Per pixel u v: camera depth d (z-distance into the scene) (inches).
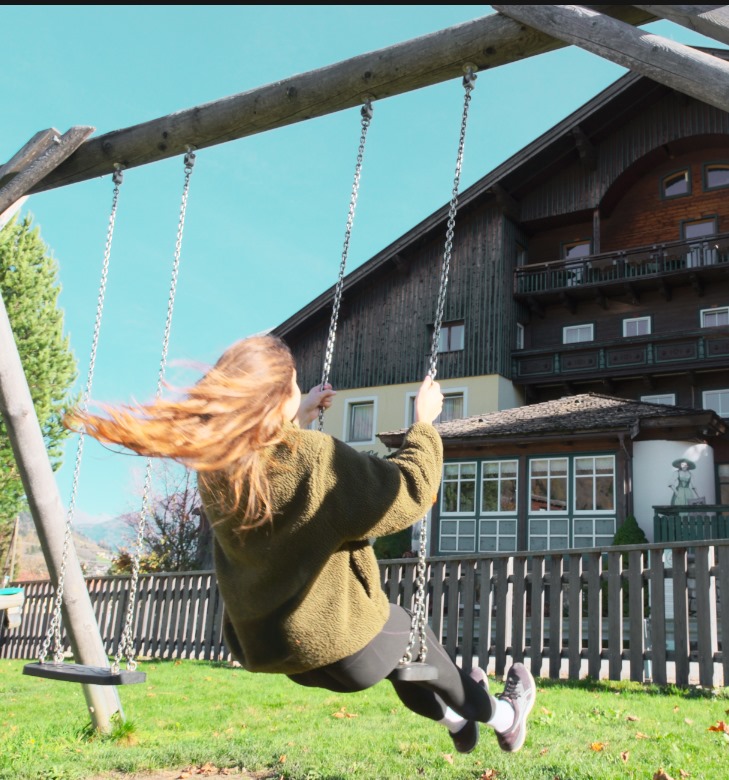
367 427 1004.6
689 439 687.1
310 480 70.4
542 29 125.8
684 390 891.4
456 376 952.9
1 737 174.9
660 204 989.8
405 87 142.7
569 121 944.3
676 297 924.6
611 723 176.4
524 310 1002.7
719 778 125.5
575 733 163.3
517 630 274.8
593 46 121.7
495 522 749.3
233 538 72.9
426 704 97.0
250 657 75.8
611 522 691.4
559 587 267.9
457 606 293.7
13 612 498.3
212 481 71.9
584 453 719.7
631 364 889.5
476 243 993.5
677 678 237.1
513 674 111.8
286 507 70.5
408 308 1015.0
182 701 234.8
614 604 254.7
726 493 813.9
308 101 150.9
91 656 187.0
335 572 73.3
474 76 134.3
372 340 1026.7
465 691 91.7
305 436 72.5
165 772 145.2
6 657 491.5
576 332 977.5
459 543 764.0
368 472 73.2
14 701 250.7
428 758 144.9
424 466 76.7
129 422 66.9
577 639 259.8
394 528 73.7
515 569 280.1
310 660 72.6
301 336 1085.1
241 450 68.2
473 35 132.2
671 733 161.9
